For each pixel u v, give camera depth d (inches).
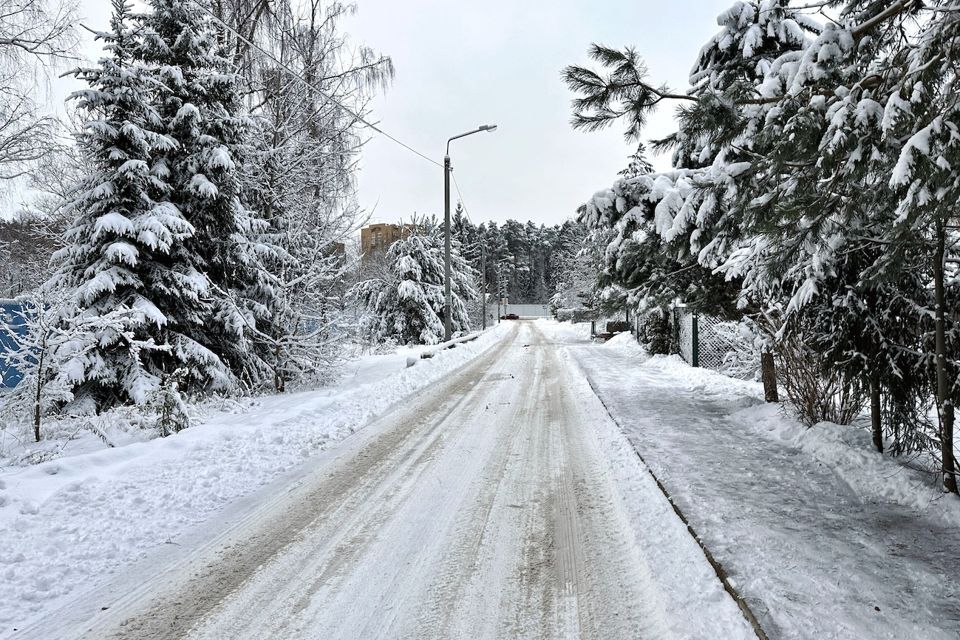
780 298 237.8
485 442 264.4
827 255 156.9
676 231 201.9
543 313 3631.9
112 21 374.9
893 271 143.5
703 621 107.0
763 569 122.3
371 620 114.7
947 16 99.0
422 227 1197.1
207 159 396.5
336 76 587.5
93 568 140.9
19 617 118.3
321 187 589.9
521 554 143.3
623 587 124.5
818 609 106.0
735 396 352.8
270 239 484.1
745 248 218.2
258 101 595.5
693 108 149.9
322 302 535.8
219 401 381.1
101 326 325.7
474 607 118.6
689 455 218.5
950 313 168.2
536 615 114.8
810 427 235.0
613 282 360.5
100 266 357.4
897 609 105.5
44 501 181.3
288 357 478.0
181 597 125.8
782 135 118.9
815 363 227.1
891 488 169.8
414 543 152.1
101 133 359.3
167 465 227.9
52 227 469.7
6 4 412.5
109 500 188.1
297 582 131.8
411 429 297.1
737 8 307.1
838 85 120.6
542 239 4121.6
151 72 413.1
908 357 181.8
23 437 296.8
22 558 144.8
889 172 111.1
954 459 157.4
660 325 629.9
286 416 321.7
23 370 302.7
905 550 130.7
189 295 382.9
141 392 342.0
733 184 151.6
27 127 442.0
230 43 504.4
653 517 160.1
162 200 399.5
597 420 304.8
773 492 174.1
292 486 205.2
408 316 1134.4
